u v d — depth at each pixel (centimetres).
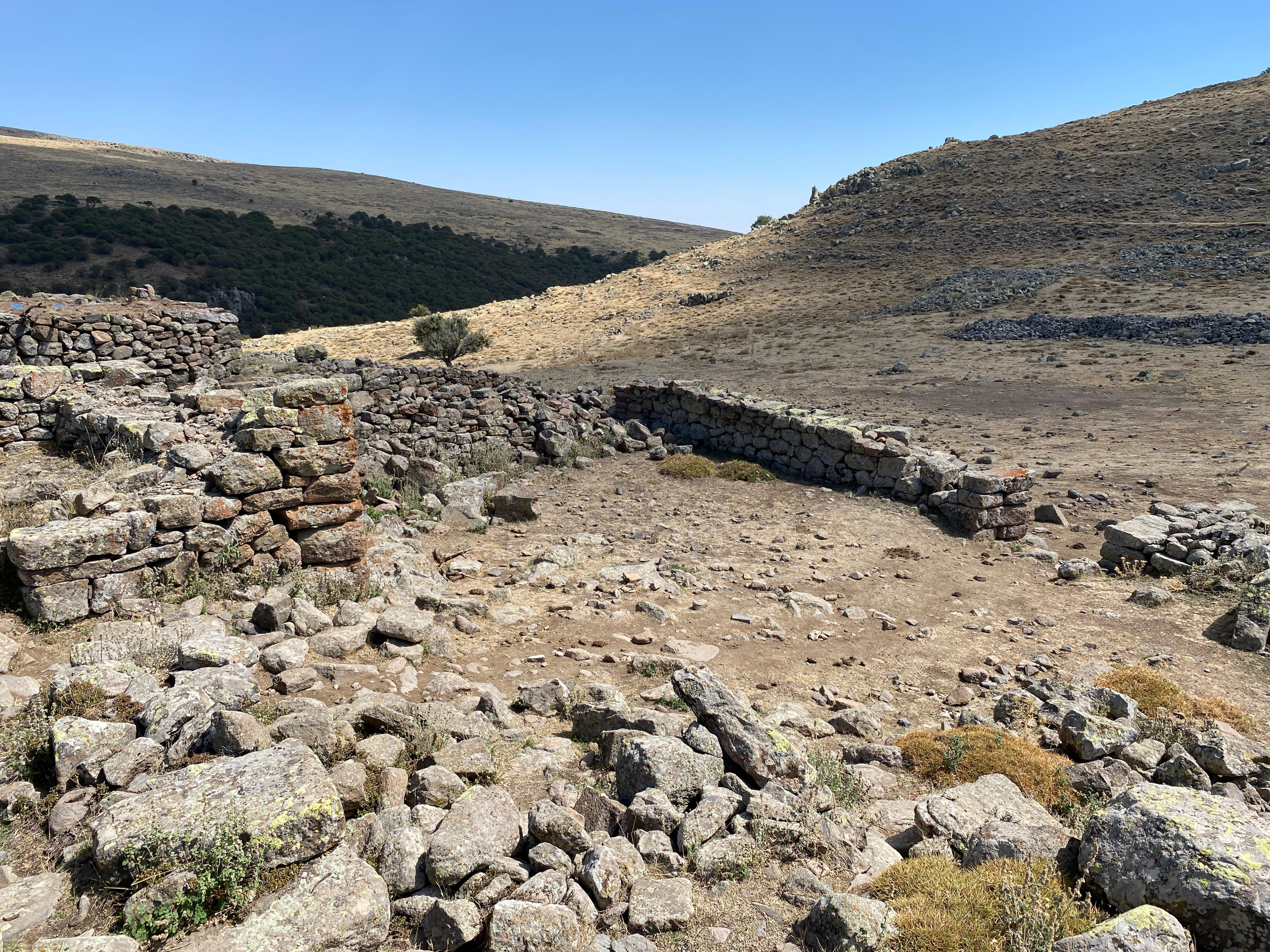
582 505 1307
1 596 605
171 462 747
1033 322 3669
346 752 455
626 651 718
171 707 445
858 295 5156
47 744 427
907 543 1123
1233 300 3659
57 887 339
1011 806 465
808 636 799
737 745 481
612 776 480
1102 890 362
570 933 329
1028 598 934
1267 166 5891
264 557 720
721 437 1723
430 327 4322
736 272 6638
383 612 684
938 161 8219
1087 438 1872
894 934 339
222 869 334
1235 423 1936
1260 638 778
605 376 3616
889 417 2272
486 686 598
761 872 396
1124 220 5662
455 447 1520
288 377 1467
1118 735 571
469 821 383
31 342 1606
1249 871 322
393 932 338
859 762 557
